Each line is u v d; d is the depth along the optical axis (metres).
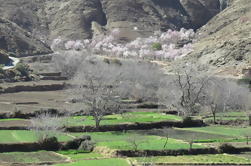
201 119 141.25
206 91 159.88
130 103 163.00
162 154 96.31
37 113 127.38
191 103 150.00
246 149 105.19
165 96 162.00
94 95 125.94
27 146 96.50
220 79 177.00
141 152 95.06
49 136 99.94
